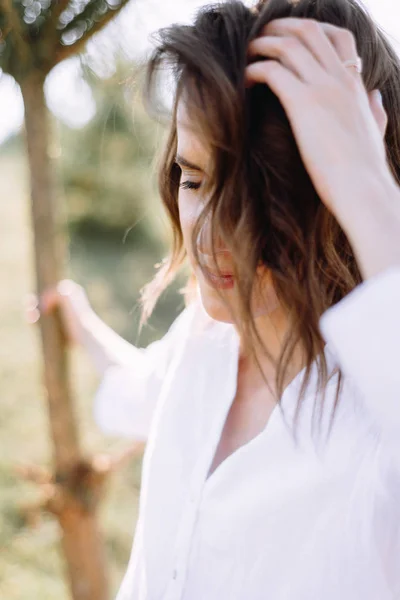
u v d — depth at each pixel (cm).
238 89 56
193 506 76
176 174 84
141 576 88
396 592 66
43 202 121
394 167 72
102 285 636
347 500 66
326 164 49
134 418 118
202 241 67
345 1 66
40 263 124
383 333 45
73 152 722
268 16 57
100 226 797
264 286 71
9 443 320
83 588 137
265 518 70
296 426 69
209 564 73
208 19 61
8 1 100
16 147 905
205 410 85
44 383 130
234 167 59
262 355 81
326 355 71
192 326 94
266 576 69
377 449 64
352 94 50
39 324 127
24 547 256
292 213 60
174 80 70
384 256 47
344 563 66
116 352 129
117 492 307
